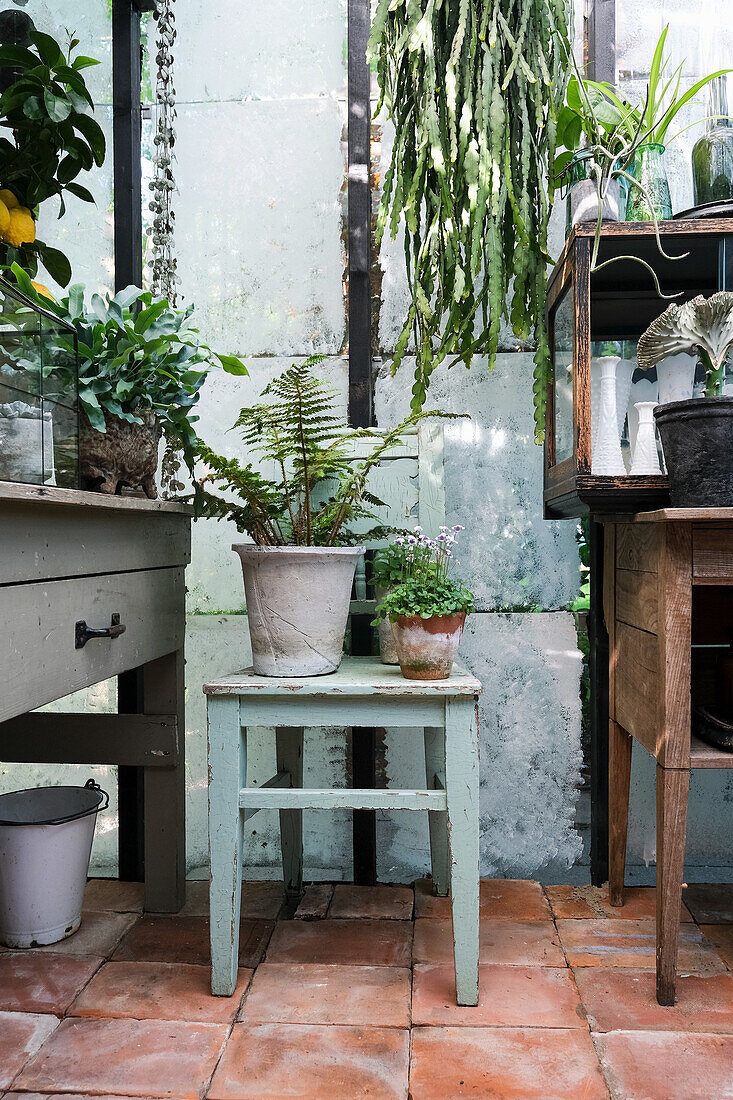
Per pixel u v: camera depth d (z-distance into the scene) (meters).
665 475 1.50
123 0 1.88
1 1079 1.16
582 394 1.52
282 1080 1.15
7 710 1.10
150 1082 1.15
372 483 1.82
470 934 1.34
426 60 1.47
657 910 1.38
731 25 1.88
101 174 2.00
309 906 1.75
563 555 1.91
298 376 1.50
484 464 1.91
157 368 1.51
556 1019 1.30
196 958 1.51
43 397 1.22
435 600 1.40
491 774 1.92
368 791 1.37
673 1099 1.11
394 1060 1.20
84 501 1.21
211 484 1.96
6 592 1.09
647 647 1.48
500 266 1.47
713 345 1.48
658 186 1.65
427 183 1.56
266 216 1.94
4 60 1.46
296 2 1.91
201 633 1.97
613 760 1.73
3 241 1.48
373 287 1.93
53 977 1.44
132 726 1.70
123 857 1.91
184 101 1.95
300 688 1.36
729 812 1.89
